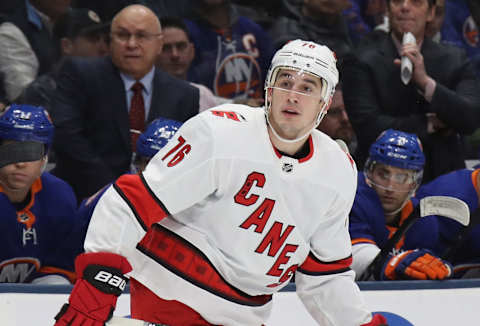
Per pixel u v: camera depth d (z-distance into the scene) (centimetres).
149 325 536
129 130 1155
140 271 570
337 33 1415
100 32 1341
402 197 955
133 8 1151
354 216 933
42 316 703
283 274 586
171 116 1182
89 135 1151
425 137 1200
